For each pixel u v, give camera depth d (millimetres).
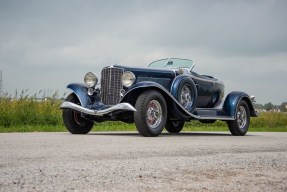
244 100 9453
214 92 9602
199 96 9055
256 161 3949
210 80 9461
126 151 4426
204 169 3361
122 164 3350
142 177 2889
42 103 12172
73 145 5074
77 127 8125
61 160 3568
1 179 2584
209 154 4477
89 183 2605
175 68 9125
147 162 3523
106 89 7727
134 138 6715
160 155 4203
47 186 2459
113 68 7684
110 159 3734
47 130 10000
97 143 5469
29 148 4590
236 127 9070
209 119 8688
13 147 4703
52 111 11828
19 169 2941
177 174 3078
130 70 7820
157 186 2643
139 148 4809
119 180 2746
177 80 8305
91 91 7953
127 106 7113
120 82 7664
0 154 3951
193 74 8984
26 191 2316
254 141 6750
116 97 7668
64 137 6660
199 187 2686
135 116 7141
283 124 19344
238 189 2705
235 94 9211
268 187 2822
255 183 2934
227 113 9031
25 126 10766
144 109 7133
